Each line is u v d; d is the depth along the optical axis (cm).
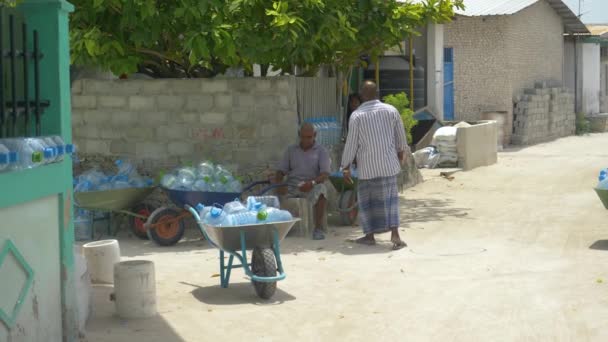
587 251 1007
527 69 2816
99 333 689
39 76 612
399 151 1070
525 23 2786
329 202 1278
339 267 941
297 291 831
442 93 2136
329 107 1379
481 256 988
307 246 1073
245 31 1116
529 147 2608
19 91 614
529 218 1266
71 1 1149
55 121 614
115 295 740
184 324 717
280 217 798
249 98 1239
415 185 1666
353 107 1509
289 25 1107
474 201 1456
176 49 1246
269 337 679
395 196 1055
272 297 807
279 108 1229
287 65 1375
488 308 757
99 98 1288
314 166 1140
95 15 1152
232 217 789
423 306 769
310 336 682
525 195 1524
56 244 607
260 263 792
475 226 1203
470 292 816
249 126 1241
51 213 599
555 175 1830
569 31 3331
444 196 1523
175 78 1294
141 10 1085
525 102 2667
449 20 1380
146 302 734
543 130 2844
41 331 582
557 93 2984
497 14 2522
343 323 718
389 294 814
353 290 832
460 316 734
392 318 731
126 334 687
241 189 1125
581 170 1927
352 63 1409
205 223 809
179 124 1263
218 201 1084
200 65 1303
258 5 1127
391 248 1051
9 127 584
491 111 2616
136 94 1273
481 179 1758
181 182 1093
